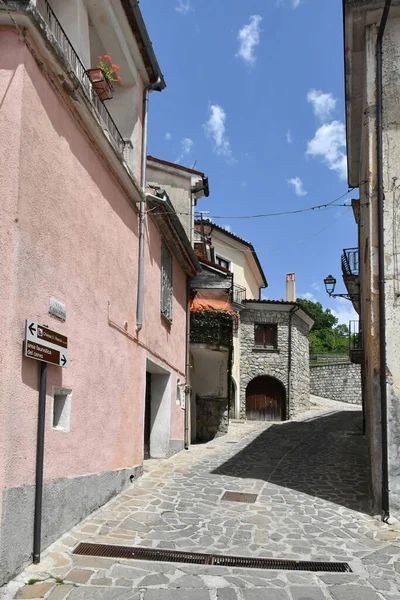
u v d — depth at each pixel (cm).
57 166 530
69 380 552
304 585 442
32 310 463
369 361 781
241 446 1304
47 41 483
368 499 743
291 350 2250
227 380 1508
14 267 433
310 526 614
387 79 729
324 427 1733
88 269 615
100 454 644
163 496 723
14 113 452
